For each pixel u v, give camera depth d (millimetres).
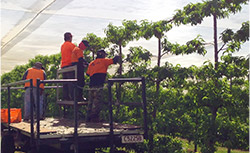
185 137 7523
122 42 9148
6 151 6480
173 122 7258
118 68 9008
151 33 7797
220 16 6562
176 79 7621
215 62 6828
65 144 4816
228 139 6422
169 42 7727
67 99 7938
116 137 5238
